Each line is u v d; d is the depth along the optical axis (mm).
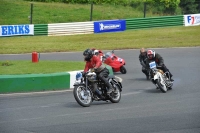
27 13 64188
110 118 17234
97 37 53875
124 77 30453
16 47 46594
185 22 61781
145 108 19422
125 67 34781
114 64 31547
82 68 29531
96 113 18281
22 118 17281
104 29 57000
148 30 58344
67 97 22578
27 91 24453
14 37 52688
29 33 53562
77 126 15812
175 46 47312
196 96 22641
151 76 24703
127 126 15758
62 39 52406
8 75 24844
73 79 25875
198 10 79875
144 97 22609
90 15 64688
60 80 25391
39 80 24781
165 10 73875
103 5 73062
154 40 51469
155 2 74062
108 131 15031
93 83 20312
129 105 20281
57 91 24688
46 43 49500
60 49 45844
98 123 16297
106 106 20094
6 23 59969
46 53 43625
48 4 69750
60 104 20547
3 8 65062
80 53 43219
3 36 52062
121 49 46031
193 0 79562
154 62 24500
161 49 45438
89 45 48625
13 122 16531
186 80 28312
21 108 19500
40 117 17469
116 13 68188
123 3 73812
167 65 35062
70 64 31641
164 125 15898
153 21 59844
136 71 32938
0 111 18812
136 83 27844
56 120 16875
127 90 25203
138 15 68688
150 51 25516
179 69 32969
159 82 24000
